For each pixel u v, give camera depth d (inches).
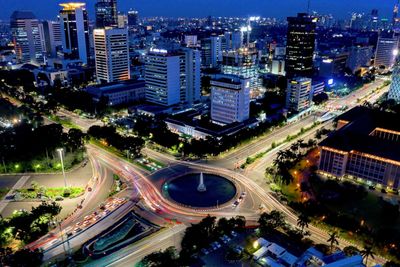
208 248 6884.8
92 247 7012.8
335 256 6245.1
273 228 7416.3
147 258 6309.1
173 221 7834.6
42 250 6801.2
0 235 6983.3
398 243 6673.2
